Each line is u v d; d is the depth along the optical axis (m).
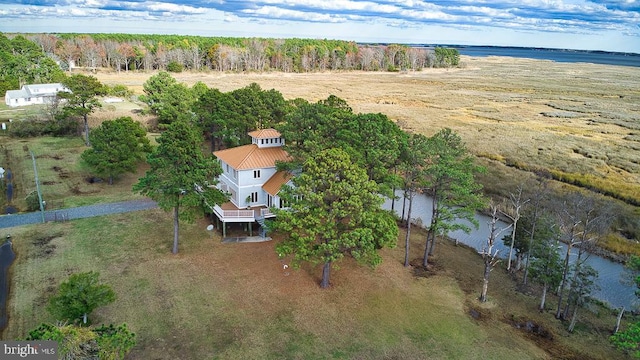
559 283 35.75
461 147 48.91
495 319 33.09
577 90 153.62
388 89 151.50
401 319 31.94
